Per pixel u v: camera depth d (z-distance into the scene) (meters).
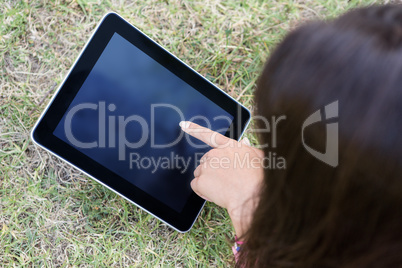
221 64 1.22
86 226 1.12
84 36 1.18
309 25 0.55
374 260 0.64
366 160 0.50
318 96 0.51
